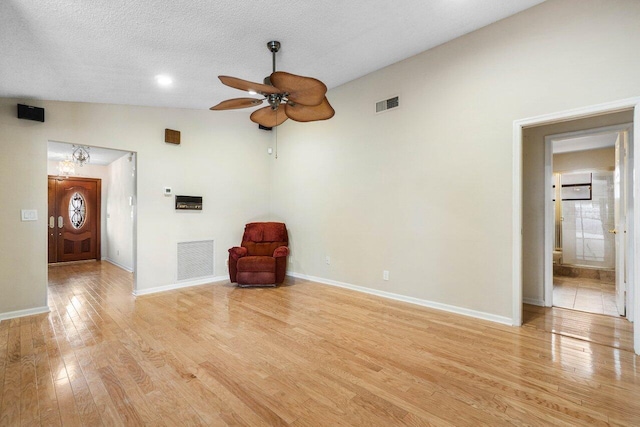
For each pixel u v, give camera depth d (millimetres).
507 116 3012
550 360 2348
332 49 3303
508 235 3035
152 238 4383
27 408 1796
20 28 2221
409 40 3275
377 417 1722
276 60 3354
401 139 3828
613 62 2482
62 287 4691
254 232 5152
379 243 4094
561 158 6094
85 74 3086
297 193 5242
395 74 3855
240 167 5324
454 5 2703
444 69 3418
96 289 4570
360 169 4301
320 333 2881
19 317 3340
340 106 4555
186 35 2625
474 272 3258
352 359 2385
